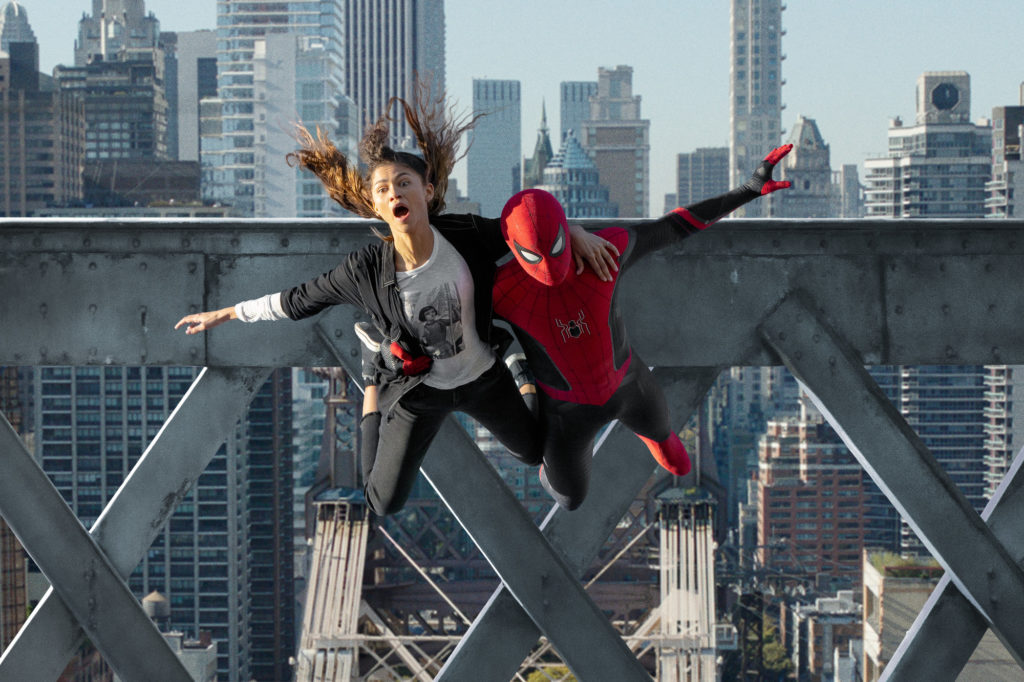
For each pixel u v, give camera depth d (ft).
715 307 14.01
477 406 11.21
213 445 13.91
